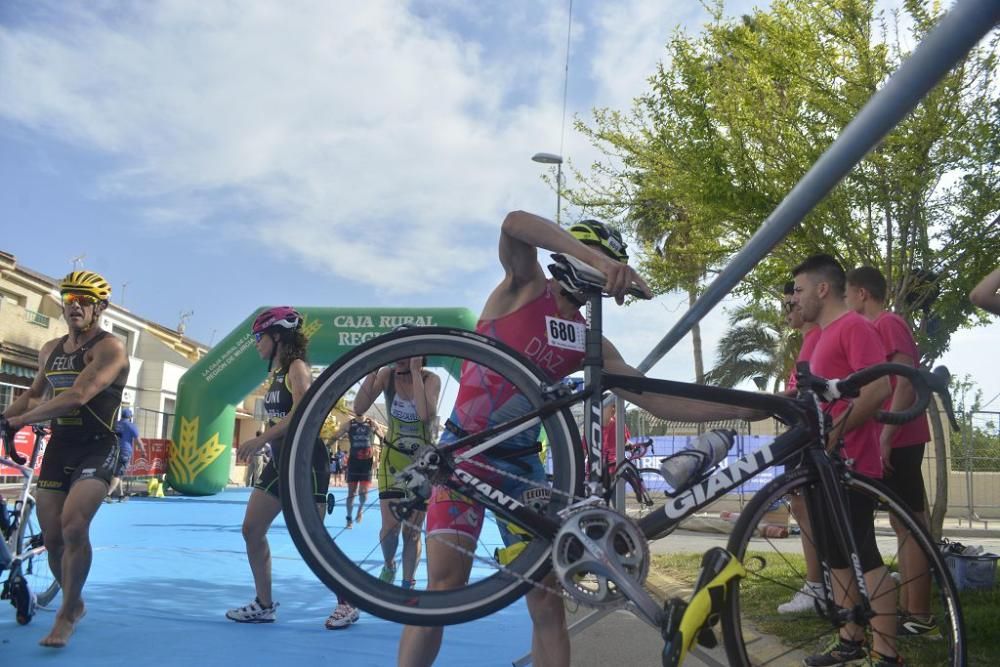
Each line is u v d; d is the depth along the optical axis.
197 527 10.60
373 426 3.49
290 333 4.34
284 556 7.62
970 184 6.17
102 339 4.02
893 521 2.78
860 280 4.28
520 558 2.04
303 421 1.97
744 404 2.23
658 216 9.54
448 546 2.23
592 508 1.98
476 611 1.96
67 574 3.89
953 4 1.27
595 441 2.10
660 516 2.10
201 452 15.53
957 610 2.31
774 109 7.53
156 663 3.57
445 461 2.11
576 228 2.42
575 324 2.41
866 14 7.05
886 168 6.44
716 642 1.99
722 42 7.70
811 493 2.30
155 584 5.83
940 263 6.44
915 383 2.26
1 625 4.31
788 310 4.38
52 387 4.02
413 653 2.41
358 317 14.69
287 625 4.46
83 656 3.68
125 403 20.11
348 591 1.92
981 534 11.42
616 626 4.30
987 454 12.19
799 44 7.36
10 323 21.25
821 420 2.26
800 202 1.94
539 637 2.47
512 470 2.25
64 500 4.02
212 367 15.41
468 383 2.37
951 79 5.80
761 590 3.00
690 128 7.75
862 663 2.61
